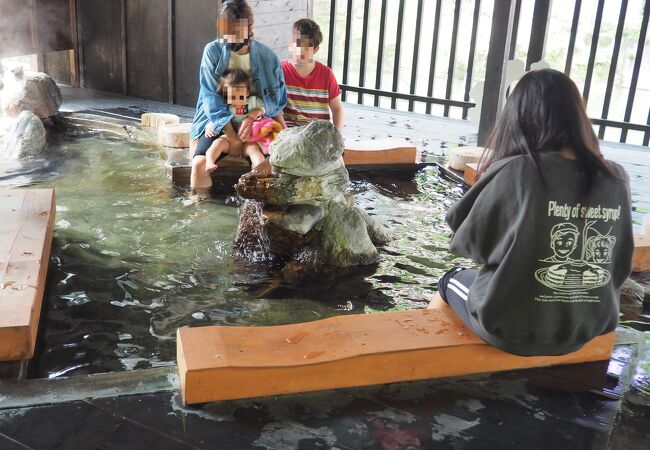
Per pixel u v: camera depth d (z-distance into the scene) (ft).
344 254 12.41
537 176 7.14
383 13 24.38
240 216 13.42
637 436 7.45
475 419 7.59
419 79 45.24
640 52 21.02
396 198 16.49
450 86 24.26
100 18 24.58
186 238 13.23
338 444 7.06
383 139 19.48
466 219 7.64
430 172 18.65
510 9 18.76
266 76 16.48
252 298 11.00
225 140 16.29
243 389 7.64
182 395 7.69
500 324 7.61
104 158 18.11
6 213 12.03
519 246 7.23
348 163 18.16
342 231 12.44
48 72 26.25
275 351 7.86
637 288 11.66
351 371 7.95
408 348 8.03
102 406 7.45
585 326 7.67
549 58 38.09
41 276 10.03
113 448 6.80
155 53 24.00
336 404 7.71
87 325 9.88
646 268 12.83
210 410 7.47
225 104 16.35
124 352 9.24
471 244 7.65
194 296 10.94
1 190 13.19
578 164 7.21
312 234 12.50
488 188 7.46
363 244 12.59
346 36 25.55
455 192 17.06
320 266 12.32
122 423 7.18
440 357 8.20
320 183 12.21
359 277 12.01
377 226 13.62
